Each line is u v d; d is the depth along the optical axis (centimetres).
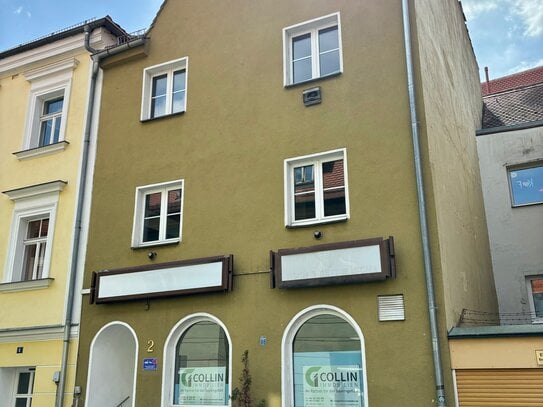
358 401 855
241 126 1080
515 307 1292
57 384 1127
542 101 1655
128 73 1270
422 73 947
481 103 1773
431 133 934
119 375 1137
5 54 1458
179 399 1006
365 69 984
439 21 1197
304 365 906
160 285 1043
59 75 1387
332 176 978
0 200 1368
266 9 1128
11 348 1222
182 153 1133
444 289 827
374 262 856
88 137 1277
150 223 1149
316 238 937
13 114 1434
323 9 1060
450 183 1030
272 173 1016
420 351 809
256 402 907
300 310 912
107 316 1104
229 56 1141
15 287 1255
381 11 1001
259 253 982
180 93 1209
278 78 1068
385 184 909
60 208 1270
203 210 1067
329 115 993
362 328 857
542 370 742
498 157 1409
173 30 1237
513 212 1355
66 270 1211
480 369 771
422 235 852
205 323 1020
